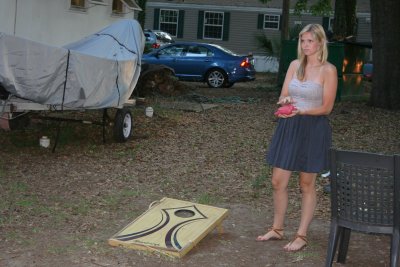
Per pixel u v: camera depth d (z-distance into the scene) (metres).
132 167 7.64
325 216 5.88
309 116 4.57
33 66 7.05
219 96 15.78
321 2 21.95
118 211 5.74
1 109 7.36
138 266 4.36
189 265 4.43
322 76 4.57
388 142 10.09
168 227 4.86
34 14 11.04
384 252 4.86
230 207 6.09
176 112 12.25
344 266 4.51
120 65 8.73
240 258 4.62
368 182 3.90
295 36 21.25
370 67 21.14
